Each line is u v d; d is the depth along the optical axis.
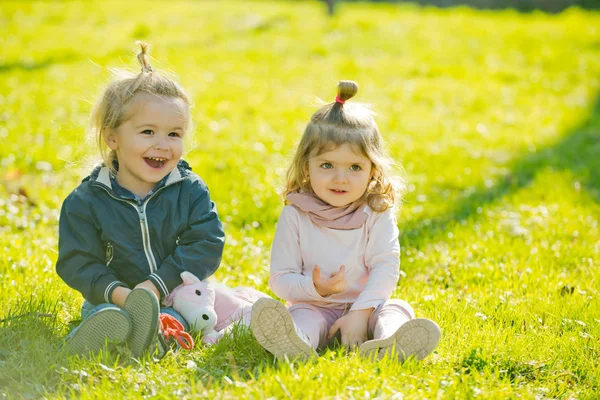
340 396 2.68
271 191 6.54
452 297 4.15
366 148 3.41
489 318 3.80
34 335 3.19
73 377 2.86
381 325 3.20
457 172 7.65
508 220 5.92
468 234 5.54
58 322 3.49
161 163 3.45
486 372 3.05
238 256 4.94
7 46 14.37
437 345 3.31
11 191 6.24
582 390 3.04
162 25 16.88
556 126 9.95
